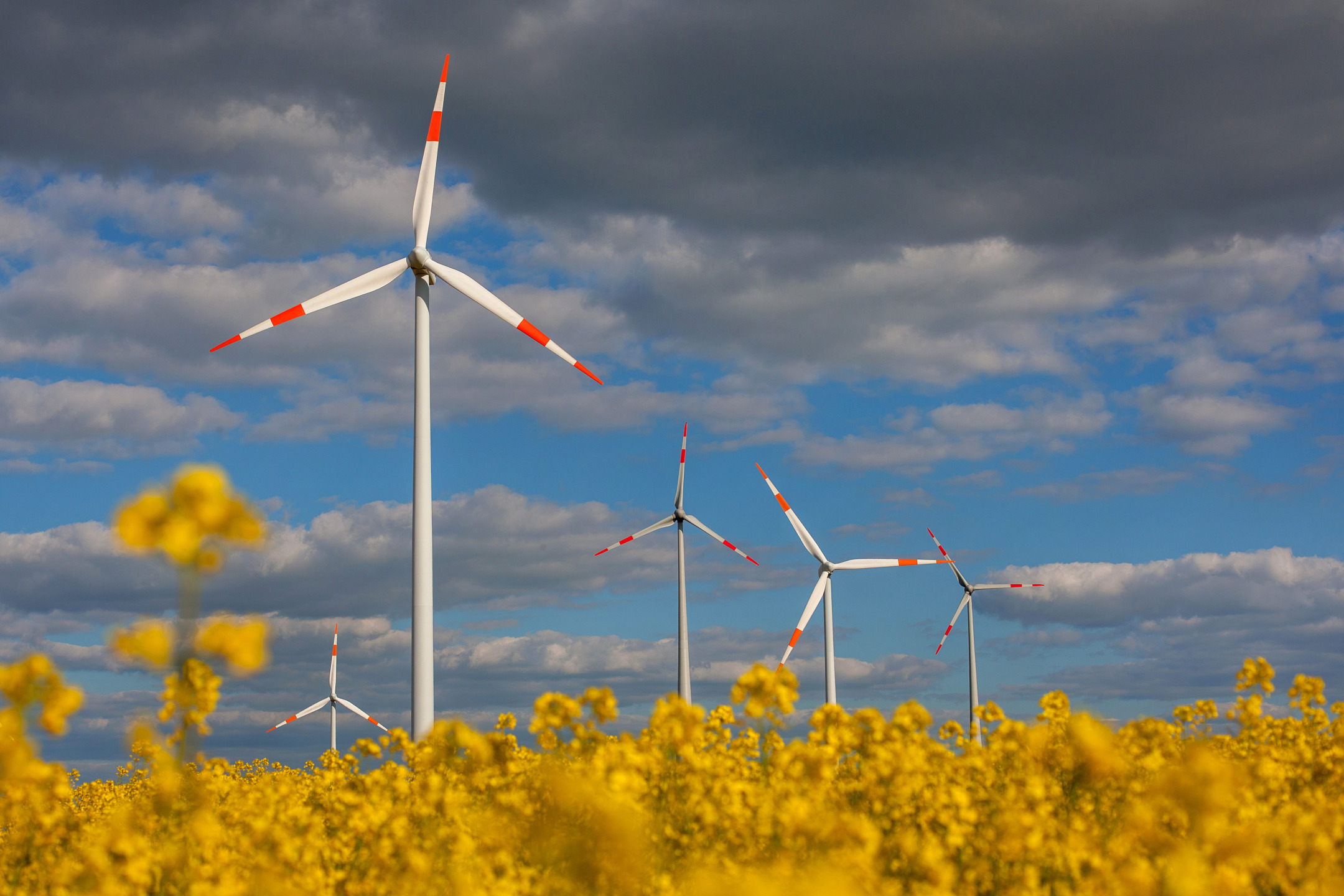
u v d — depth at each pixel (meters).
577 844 9.36
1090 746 11.48
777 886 8.30
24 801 9.26
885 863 9.30
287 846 9.69
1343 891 8.84
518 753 13.55
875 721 12.55
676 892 8.80
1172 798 10.27
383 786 11.55
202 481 5.75
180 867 8.80
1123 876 8.54
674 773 11.22
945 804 10.30
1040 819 9.58
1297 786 13.80
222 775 13.75
